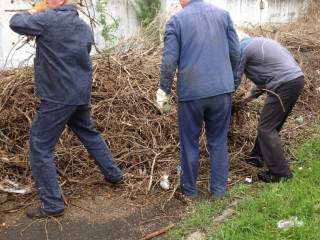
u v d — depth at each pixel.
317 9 12.23
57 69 2.74
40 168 2.86
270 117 3.53
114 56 5.34
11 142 3.82
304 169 3.81
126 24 7.46
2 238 2.75
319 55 7.86
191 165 3.25
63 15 2.73
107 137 4.01
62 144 3.81
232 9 10.05
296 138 4.66
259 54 3.56
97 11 6.71
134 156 3.90
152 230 2.90
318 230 2.76
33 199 3.27
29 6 5.86
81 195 3.35
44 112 2.81
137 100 4.46
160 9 7.51
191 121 3.17
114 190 3.46
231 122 4.16
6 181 3.43
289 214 3.00
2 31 5.70
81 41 2.84
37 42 2.75
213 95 3.04
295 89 3.46
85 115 3.14
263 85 3.68
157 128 4.26
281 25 10.47
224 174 3.33
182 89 3.10
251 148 4.30
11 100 4.09
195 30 2.99
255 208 3.10
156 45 6.34
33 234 2.81
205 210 3.15
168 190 3.48
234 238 2.72
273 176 3.65
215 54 3.04
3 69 5.33
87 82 2.97
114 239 2.79
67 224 2.95
